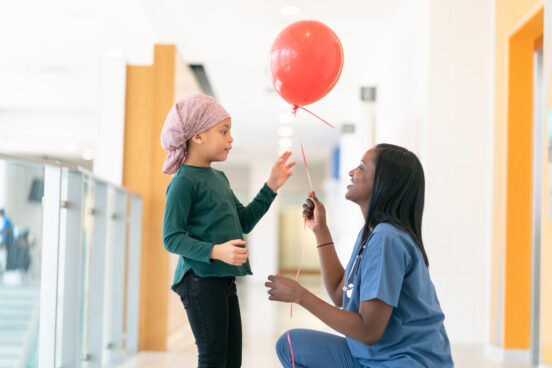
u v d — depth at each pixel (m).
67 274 2.95
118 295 4.29
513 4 4.45
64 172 2.95
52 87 9.12
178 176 2.24
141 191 4.75
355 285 1.91
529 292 4.46
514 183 4.50
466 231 4.92
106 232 3.71
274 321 6.89
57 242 2.72
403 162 1.97
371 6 5.93
